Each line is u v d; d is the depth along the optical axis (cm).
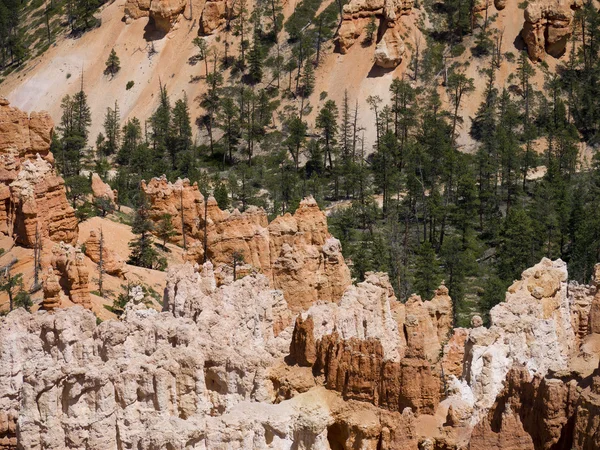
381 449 8844
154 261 18162
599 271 12562
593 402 8450
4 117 18600
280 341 10438
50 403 8800
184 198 19462
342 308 11244
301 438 8875
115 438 8844
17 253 16062
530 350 10950
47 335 9850
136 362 9112
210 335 10175
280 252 15450
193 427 8625
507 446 8600
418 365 8888
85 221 18825
